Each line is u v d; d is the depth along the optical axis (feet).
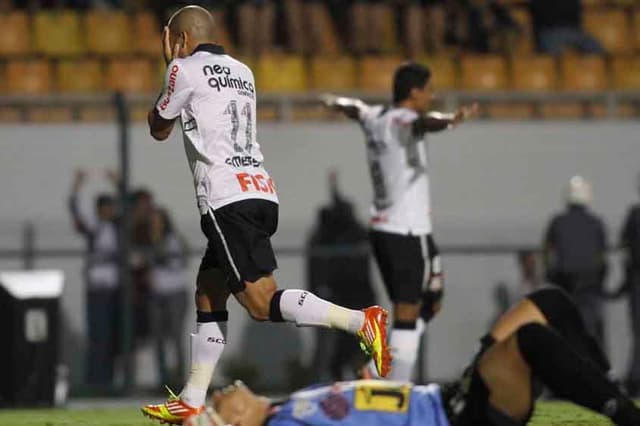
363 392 58.08
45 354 144.97
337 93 187.93
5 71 203.51
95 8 214.28
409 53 209.36
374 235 104.94
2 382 144.46
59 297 146.30
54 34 210.38
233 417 60.03
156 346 166.71
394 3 212.43
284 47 209.15
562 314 63.46
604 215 188.44
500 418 57.62
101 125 180.04
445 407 58.39
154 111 77.05
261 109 188.24
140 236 167.53
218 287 78.54
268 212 76.64
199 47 78.07
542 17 214.90
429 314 106.42
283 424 58.49
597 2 224.74
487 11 213.66
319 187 183.01
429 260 104.47
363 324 73.72
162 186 180.04
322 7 211.00
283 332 171.12
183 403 77.66
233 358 170.71
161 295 166.81
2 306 145.28
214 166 75.97
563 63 211.00
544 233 185.57
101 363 165.17
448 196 185.57
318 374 169.37
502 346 57.98
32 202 177.37
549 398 130.82
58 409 139.13
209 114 76.33
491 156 186.50
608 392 56.18
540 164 187.52
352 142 184.03
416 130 102.73
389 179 104.06
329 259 168.76
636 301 165.17
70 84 204.03
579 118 195.21
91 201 177.88
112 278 165.48
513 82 209.36
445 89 207.41
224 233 75.36
